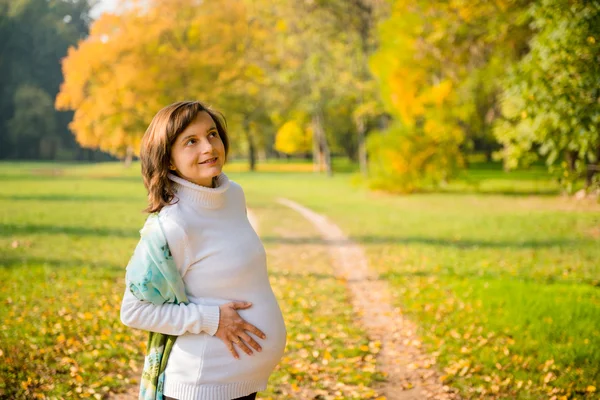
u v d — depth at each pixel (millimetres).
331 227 15094
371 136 25281
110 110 37594
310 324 6555
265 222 16219
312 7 30844
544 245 10906
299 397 4504
